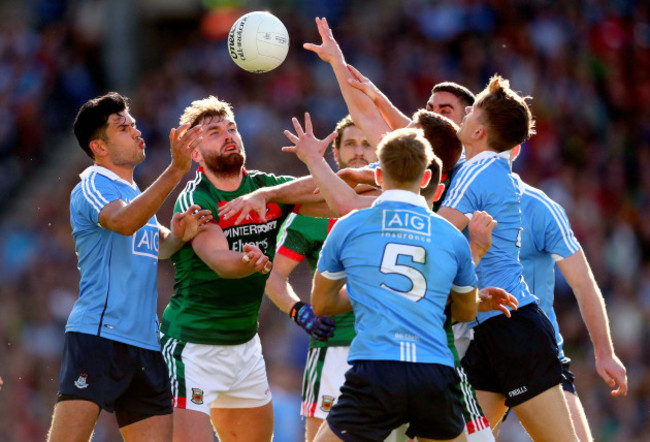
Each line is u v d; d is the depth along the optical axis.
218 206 22.55
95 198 20.38
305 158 20.50
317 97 67.00
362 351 17.80
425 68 68.88
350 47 70.19
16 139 70.12
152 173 64.75
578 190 63.16
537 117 66.25
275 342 50.50
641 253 61.59
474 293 18.75
